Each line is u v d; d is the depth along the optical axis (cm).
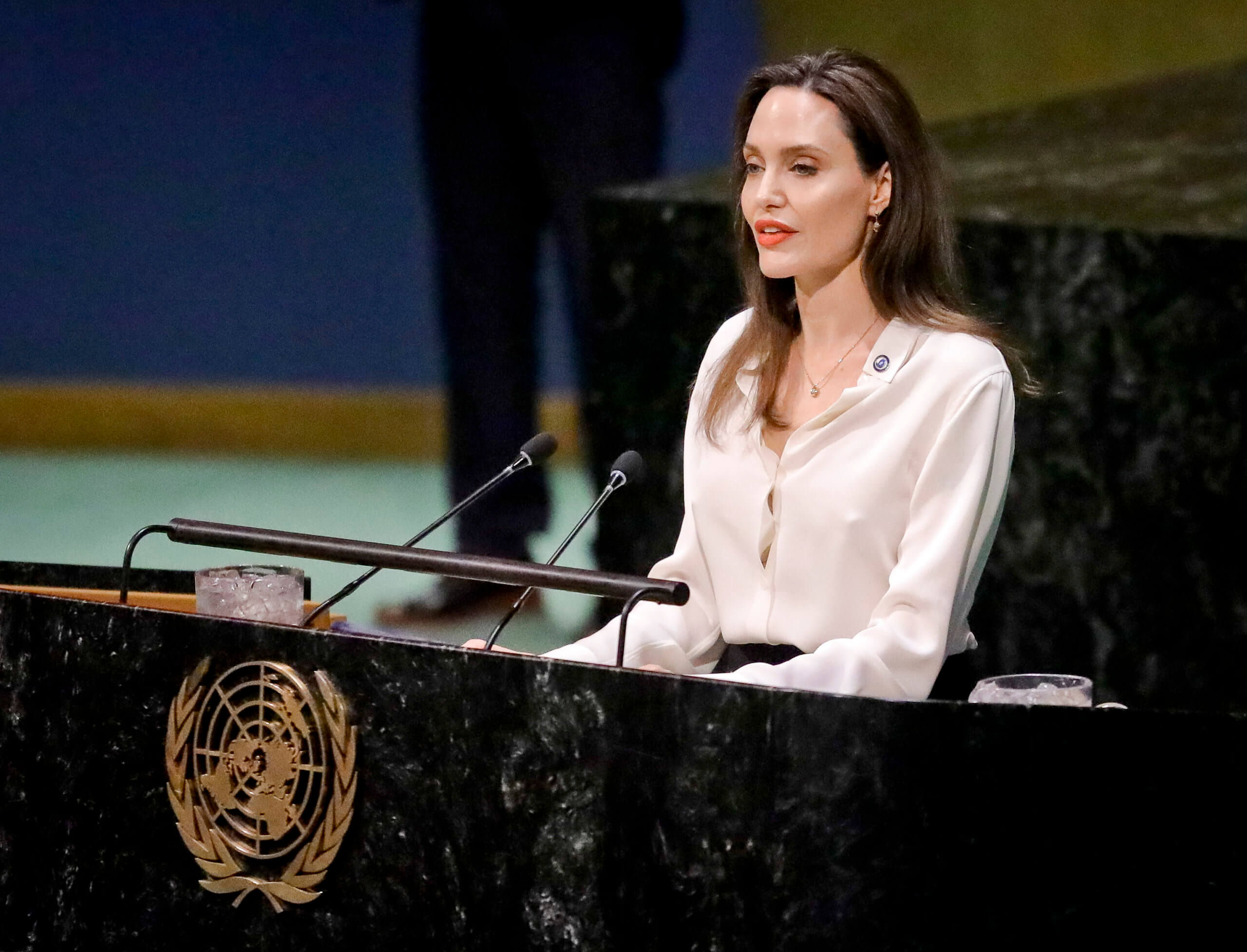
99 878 824
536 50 1836
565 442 2636
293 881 777
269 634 779
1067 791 705
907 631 855
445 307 1936
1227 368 1396
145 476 2705
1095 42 2719
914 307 899
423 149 1912
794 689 709
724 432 944
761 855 712
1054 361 1430
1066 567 1452
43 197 2947
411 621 1786
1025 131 2002
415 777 757
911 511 879
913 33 2777
